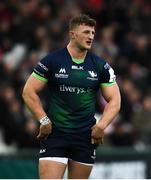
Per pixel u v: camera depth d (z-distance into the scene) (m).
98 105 36.22
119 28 49.44
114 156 32.47
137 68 45.06
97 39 46.84
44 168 19.31
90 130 19.41
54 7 48.25
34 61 39.97
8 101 35.00
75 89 19.20
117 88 19.53
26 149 33.34
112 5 50.97
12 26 44.81
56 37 44.44
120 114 38.31
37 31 44.09
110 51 45.41
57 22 46.28
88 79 19.23
